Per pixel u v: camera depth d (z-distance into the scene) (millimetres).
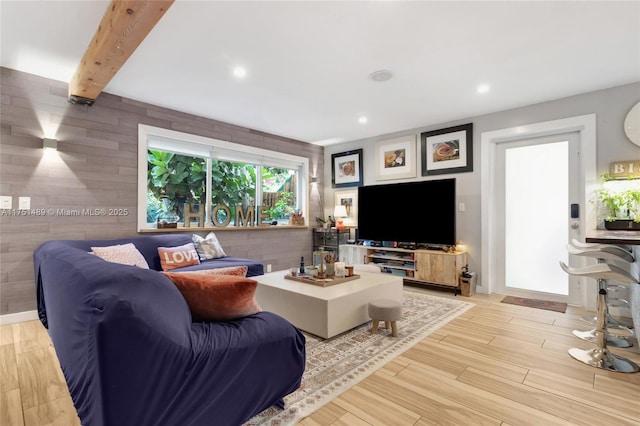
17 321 2893
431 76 3029
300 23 2199
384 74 2986
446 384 1866
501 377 1949
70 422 1538
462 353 2285
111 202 3449
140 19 1867
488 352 2305
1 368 2074
